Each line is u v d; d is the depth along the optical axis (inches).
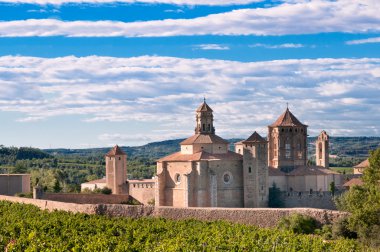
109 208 6441.9
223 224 5428.2
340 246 4318.4
